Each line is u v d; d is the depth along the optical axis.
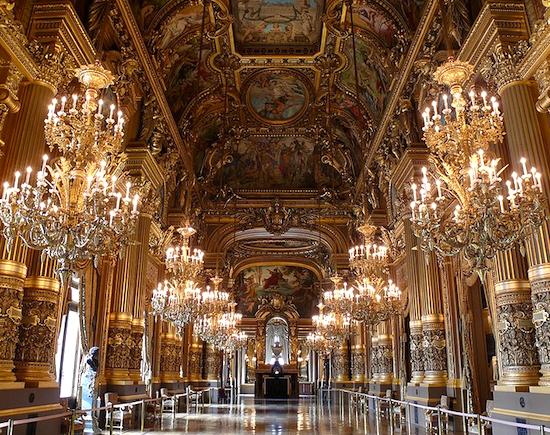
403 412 15.18
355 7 16.09
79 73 7.24
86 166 6.76
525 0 9.56
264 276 41.44
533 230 6.83
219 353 30.30
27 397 8.05
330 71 19.84
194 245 24.72
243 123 23.89
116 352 13.68
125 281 14.25
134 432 12.11
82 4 11.04
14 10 9.09
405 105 15.39
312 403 28.08
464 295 13.01
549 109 8.43
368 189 22.16
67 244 6.23
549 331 7.80
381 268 13.27
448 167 7.26
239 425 14.37
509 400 8.55
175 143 19.45
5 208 6.14
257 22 18.25
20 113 8.68
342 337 20.17
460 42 11.33
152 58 15.28
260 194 26.98
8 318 7.87
